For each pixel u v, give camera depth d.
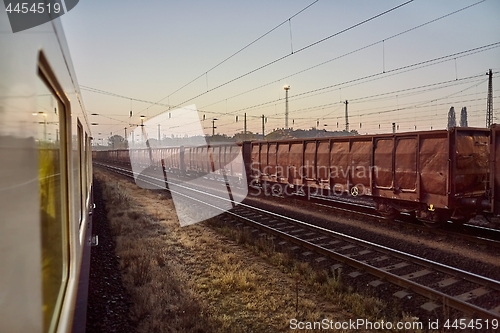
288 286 6.58
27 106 1.58
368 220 11.78
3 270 1.26
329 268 7.44
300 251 8.59
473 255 7.84
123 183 26.38
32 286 1.65
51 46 2.19
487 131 10.36
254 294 6.18
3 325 1.26
